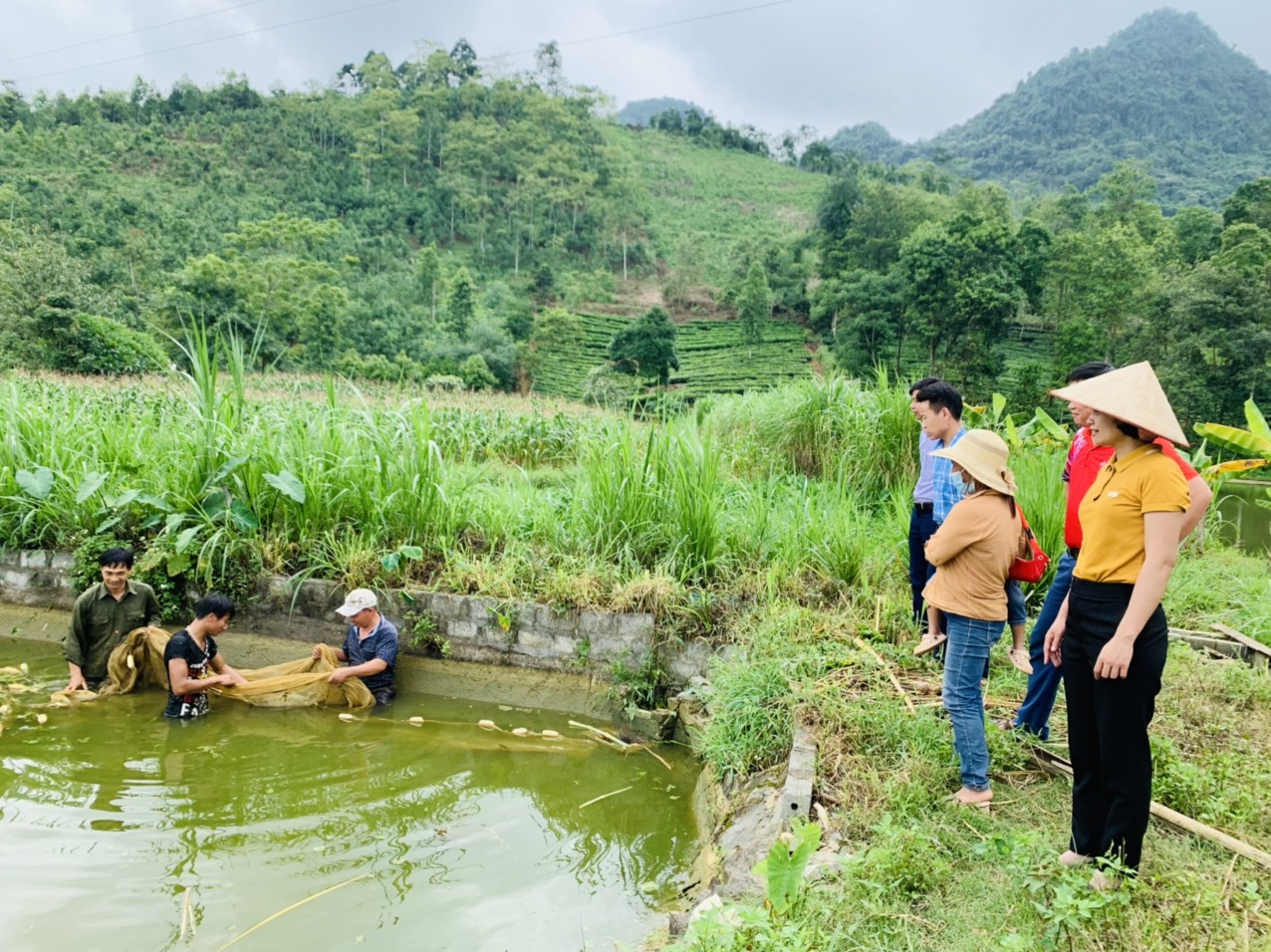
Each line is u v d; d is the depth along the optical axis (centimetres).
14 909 371
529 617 652
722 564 670
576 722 617
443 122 13300
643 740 591
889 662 530
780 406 1021
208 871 409
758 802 432
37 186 7450
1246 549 1037
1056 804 382
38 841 431
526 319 8100
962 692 380
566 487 942
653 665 621
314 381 1634
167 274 6194
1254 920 287
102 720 594
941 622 537
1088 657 306
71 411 918
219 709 618
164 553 705
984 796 379
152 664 650
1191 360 4081
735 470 962
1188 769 377
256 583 709
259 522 733
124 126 10806
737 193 14362
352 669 625
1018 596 438
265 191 10238
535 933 371
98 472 778
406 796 498
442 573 702
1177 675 507
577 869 429
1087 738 313
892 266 6444
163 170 9881
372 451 760
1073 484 411
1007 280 5750
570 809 493
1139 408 289
